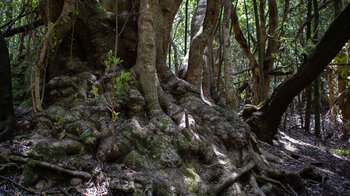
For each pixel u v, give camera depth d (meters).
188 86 4.95
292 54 10.55
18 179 2.62
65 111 3.55
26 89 4.32
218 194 3.30
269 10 11.11
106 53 4.54
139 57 4.46
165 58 5.62
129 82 4.23
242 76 17.03
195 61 5.61
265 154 5.49
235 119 4.90
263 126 6.79
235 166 3.90
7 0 4.91
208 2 5.41
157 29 5.32
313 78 5.92
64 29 4.23
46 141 3.01
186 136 3.66
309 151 7.57
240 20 13.80
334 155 7.87
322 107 17.03
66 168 2.77
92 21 4.52
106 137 3.31
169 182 2.95
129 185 2.66
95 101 3.82
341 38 5.30
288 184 4.50
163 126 3.69
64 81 3.98
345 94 11.55
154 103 4.22
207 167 3.56
